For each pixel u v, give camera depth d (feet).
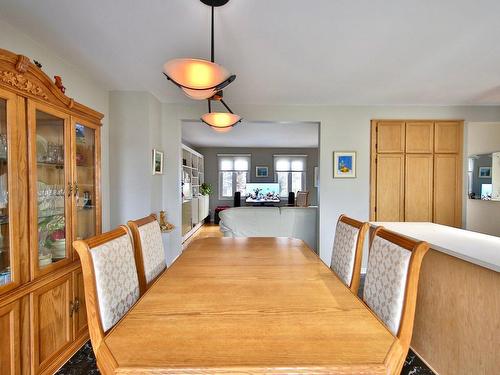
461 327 5.11
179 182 12.03
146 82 9.56
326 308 3.49
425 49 7.19
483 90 10.38
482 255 4.58
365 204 12.39
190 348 2.63
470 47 7.09
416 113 12.39
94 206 7.17
